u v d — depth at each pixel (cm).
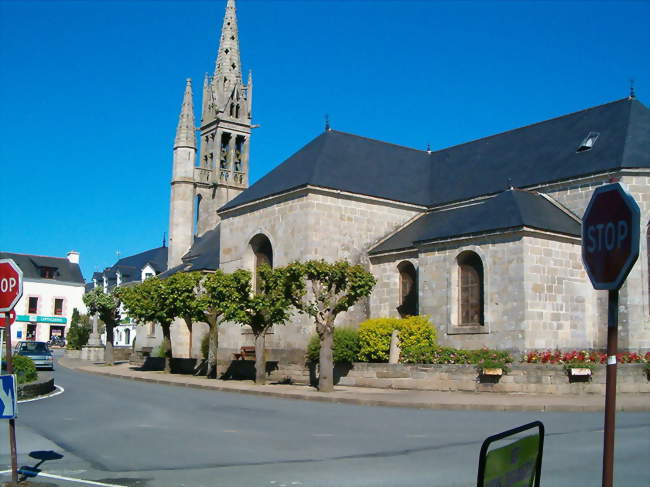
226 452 1273
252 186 3903
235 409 2017
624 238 475
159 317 3894
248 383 3044
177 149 5784
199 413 1911
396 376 2592
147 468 1130
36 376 2656
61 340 8812
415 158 4181
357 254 3450
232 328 3772
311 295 3216
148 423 1694
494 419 1731
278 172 3816
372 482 1000
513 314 2681
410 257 3291
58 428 1611
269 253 3597
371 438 1429
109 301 4950
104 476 1070
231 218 3844
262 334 2992
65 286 9012
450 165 4012
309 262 2673
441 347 2675
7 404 987
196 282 3731
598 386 2234
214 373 3512
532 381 2275
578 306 2830
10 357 1003
